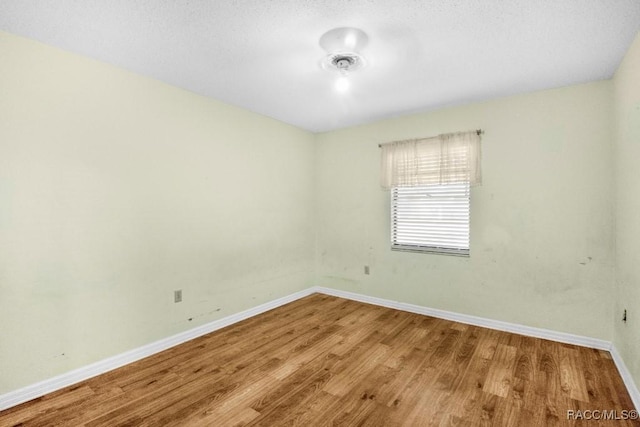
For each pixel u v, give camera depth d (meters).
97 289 2.34
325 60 2.29
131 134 2.53
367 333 3.04
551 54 2.22
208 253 3.12
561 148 2.81
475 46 2.12
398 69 2.48
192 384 2.18
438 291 3.48
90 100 2.29
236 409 1.90
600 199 2.66
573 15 1.77
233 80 2.71
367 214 4.02
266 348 2.73
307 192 4.38
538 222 2.92
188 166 2.94
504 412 1.85
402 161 3.65
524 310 2.99
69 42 2.07
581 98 2.73
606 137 2.62
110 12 1.75
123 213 2.48
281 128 3.95
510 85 2.79
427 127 3.53
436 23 1.86
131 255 2.53
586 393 2.03
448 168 3.33
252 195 3.58
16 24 1.86
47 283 2.10
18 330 1.98
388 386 2.13
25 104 2.00
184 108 2.90
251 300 3.56
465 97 3.08
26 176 2.01
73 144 2.21
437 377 2.24
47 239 2.10
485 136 3.17
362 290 4.08
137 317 2.57
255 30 1.94
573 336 2.77
